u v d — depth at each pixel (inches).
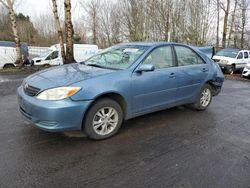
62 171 114.4
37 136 149.5
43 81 140.7
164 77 174.6
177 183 109.2
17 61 540.4
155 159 129.0
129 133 161.2
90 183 106.5
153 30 943.0
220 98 277.9
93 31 1163.3
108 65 170.4
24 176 109.5
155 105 174.9
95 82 140.3
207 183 110.0
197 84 205.9
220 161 129.6
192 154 136.2
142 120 187.2
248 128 180.5
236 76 535.2
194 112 214.5
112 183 107.0
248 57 615.5
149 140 151.8
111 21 1112.2
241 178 114.7
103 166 120.0
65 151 133.0
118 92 148.6
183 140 154.2
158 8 924.0
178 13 944.9
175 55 189.2
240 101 265.9
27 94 140.2
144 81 161.9
